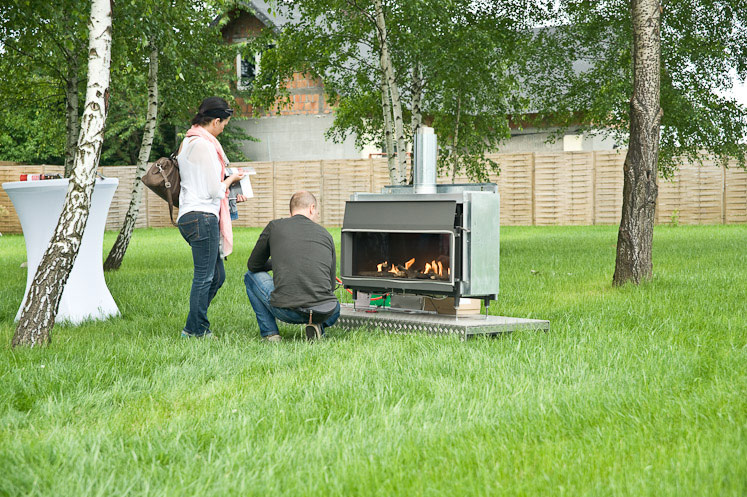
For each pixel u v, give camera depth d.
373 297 5.52
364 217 5.05
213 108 5.21
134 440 2.63
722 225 20.47
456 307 4.77
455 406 3.04
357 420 2.82
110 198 6.23
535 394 3.19
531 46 14.05
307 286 4.72
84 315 6.05
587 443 2.58
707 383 3.38
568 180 21.86
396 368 3.77
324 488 2.15
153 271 10.41
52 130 13.98
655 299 6.33
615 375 3.53
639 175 7.68
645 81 7.71
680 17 13.37
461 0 12.48
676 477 2.17
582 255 11.77
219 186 5.10
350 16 12.73
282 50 13.16
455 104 14.57
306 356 4.13
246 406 3.09
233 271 10.18
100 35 4.84
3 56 10.23
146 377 3.71
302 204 5.07
